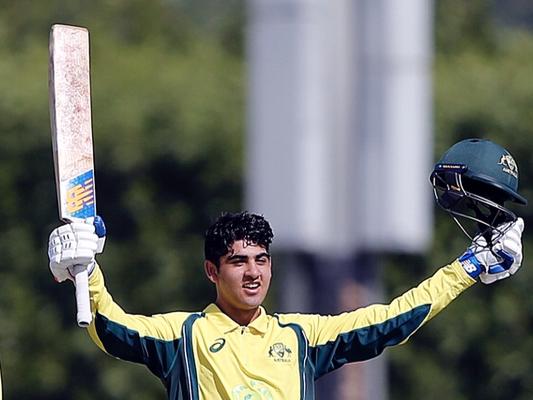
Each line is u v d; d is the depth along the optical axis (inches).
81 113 855.1
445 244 2203.5
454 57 2534.5
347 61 1364.4
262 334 840.9
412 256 2202.3
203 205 2283.5
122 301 2298.2
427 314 855.7
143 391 2294.5
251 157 1382.9
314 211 1352.1
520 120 2217.0
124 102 2267.5
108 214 2299.5
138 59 2389.3
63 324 2321.6
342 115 1363.2
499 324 2249.0
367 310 856.3
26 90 2306.8
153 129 2262.6
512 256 868.6
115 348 833.5
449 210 881.5
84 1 2910.9
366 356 854.5
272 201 1358.3
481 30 2913.4
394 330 851.4
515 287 2244.1
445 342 2242.9
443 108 2203.5
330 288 1444.4
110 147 2262.6
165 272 2289.6
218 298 850.1
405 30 1380.4
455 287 863.7
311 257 1435.8
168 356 836.6
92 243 815.7
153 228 2290.8
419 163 1375.5
